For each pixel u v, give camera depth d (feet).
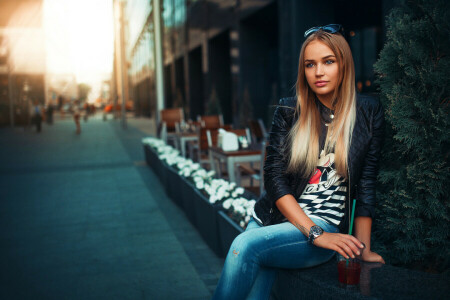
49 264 12.59
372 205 6.34
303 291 5.91
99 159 38.09
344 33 6.33
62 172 31.07
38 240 15.12
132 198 21.88
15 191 24.50
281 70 34.71
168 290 10.40
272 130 6.65
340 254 5.92
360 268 5.52
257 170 18.40
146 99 130.41
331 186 6.35
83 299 10.02
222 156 18.13
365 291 5.24
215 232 12.41
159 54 38.17
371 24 31.48
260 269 5.99
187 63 74.64
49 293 10.43
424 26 6.88
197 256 12.82
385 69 7.44
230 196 13.14
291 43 32.60
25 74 100.07
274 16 43.70
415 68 7.06
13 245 14.58
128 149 46.09
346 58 6.06
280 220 6.47
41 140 59.16
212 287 10.52
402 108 6.91
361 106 6.20
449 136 6.59
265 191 6.96
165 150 26.35
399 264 7.87
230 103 62.08
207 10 59.36
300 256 5.93
